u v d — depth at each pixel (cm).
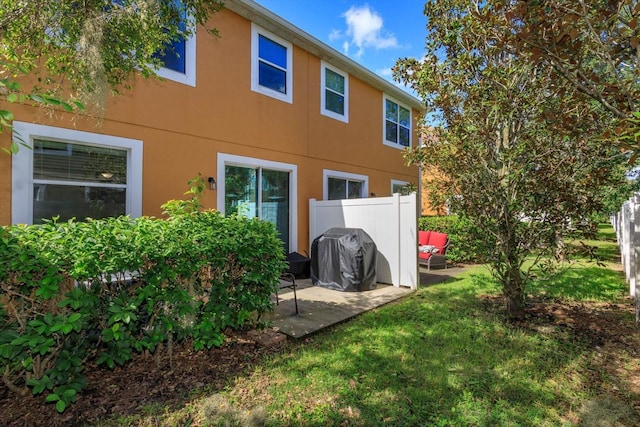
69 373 255
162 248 307
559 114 306
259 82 691
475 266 880
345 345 364
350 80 928
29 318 261
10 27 292
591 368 310
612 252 986
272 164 711
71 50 322
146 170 519
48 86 399
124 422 236
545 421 236
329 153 856
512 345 359
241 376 301
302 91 782
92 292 277
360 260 606
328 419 239
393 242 659
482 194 438
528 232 432
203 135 591
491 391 274
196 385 288
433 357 333
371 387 280
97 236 286
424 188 529
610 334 385
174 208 406
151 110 525
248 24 664
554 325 414
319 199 829
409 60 492
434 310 482
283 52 743
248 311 378
